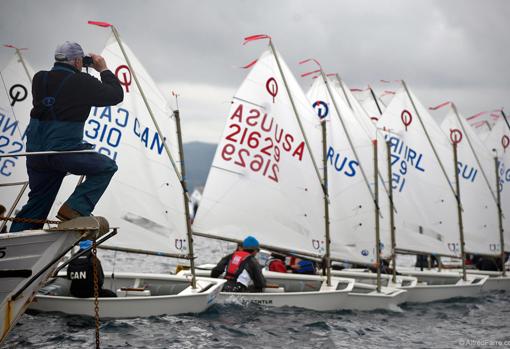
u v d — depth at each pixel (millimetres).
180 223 56250
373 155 71000
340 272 68812
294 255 66188
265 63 66938
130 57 57375
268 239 66188
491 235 85250
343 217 67688
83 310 47812
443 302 68500
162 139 56469
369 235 68000
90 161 36500
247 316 52344
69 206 36188
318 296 57531
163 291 56094
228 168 66438
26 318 46312
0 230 39688
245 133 66562
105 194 56344
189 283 56219
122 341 42844
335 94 70750
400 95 79938
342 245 67500
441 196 79250
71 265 48219
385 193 75500
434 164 79562
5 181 65062
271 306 56062
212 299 53531
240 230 66250
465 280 74938
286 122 66562
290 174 66188
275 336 47531
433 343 49344
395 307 62719
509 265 93812
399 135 78750
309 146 65938
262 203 66375
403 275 75625
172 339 44156
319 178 65375
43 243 35531
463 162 85062
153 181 57031
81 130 36781
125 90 56969
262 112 66625
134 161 57031
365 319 56531
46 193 37719
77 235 35844
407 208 78125
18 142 65625
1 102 65625
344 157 68375
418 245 78312
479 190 85062
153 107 57312
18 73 65812
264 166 66438
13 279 35469
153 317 49406
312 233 65688
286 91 66812
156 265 110625
